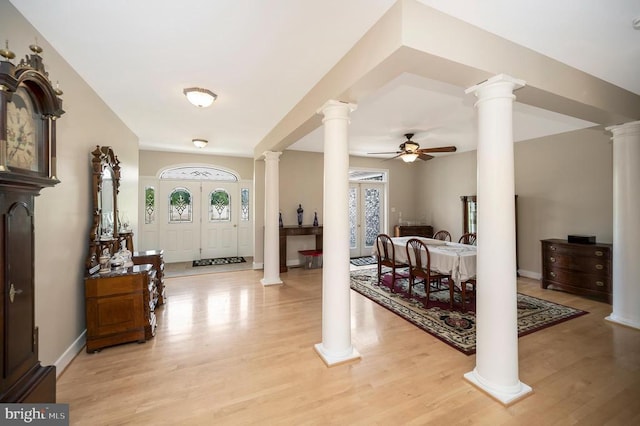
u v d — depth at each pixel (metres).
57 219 2.22
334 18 1.78
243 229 7.00
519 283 4.78
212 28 1.90
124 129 3.98
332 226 2.40
